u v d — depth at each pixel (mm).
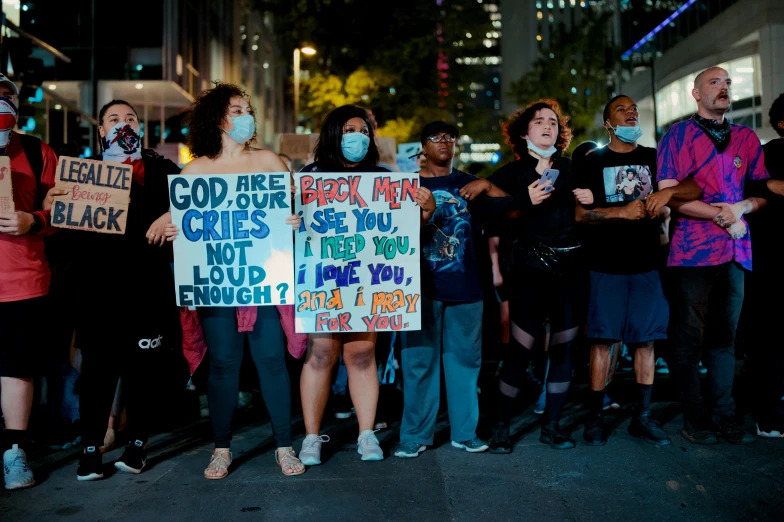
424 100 24594
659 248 4727
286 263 4066
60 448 4711
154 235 4055
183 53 27438
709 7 44062
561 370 4480
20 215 3891
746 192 4684
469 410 4453
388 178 4223
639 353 4617
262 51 44312
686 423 4617
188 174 4094
